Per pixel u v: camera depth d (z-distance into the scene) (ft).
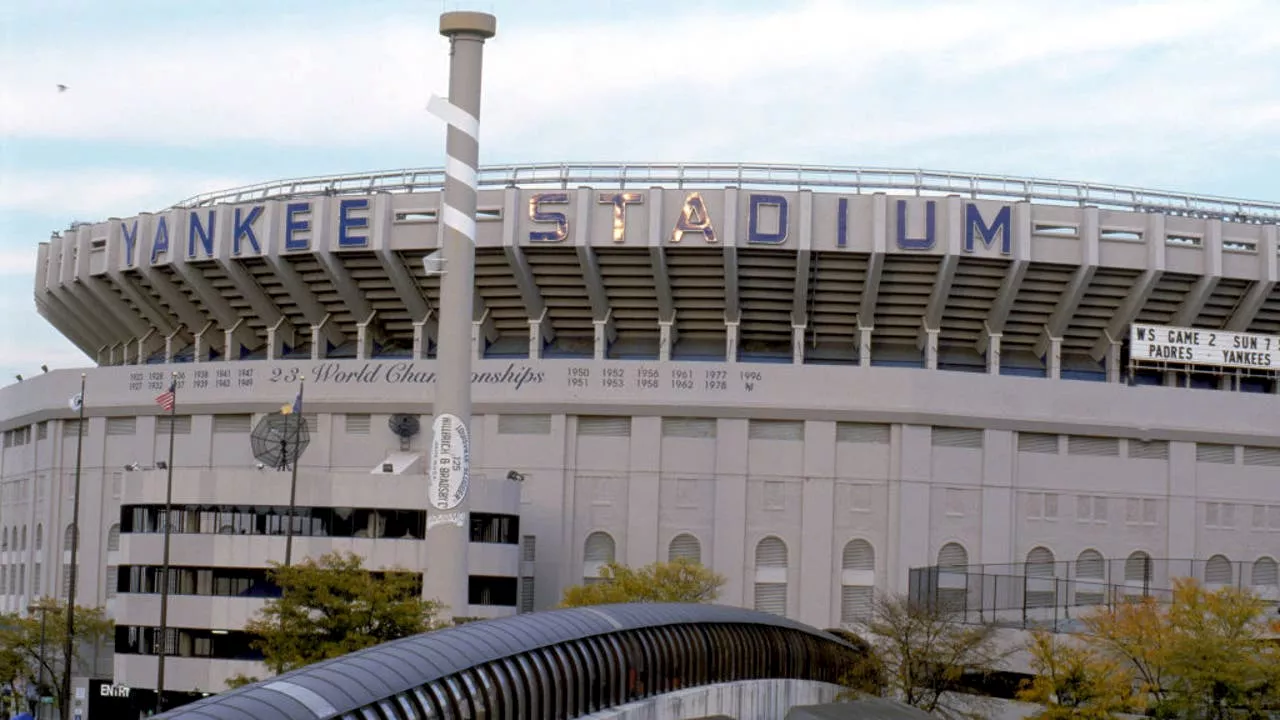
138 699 405.80
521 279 439.63
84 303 504.43
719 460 431.02
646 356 453.99
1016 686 338.13
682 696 244.83
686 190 429.79
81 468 480.64
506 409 433.89
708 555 430.20
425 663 183.93
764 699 284.00
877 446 432.25
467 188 349.61
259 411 451.94
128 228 477.36
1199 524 447.42
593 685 221.05
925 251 428.97
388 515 397.80
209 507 405.18
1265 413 453.17
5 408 528.22
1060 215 436.35
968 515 433.48
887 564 429.38
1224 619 300.40
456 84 350.64
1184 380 468.75
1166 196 457.27
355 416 443.32
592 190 432.66
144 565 408.67
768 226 428.97
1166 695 297.33
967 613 355.77
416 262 444.14
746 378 431.02
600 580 429.79
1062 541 438.81
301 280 456.04
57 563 486.79
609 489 432.25
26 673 434.71
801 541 429.79
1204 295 447.01
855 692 310.65
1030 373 456.86
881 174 443.32
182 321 483.51
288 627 312.29
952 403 432.66
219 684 398.21
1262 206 463.83
